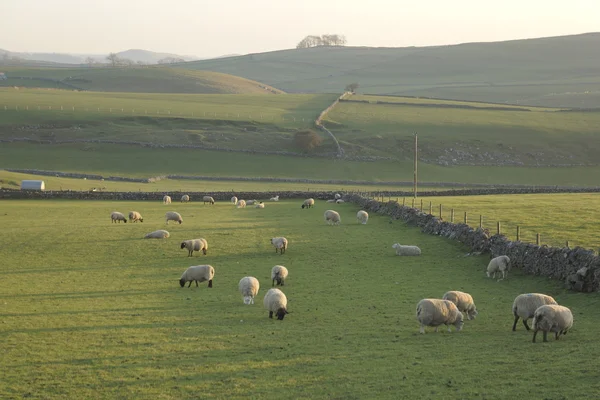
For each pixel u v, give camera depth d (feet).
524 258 134.00
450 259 153.28
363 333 92.27
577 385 65.21
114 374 76.23
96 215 260.42
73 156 528.22
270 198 344.69
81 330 96.84
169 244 182.80
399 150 580.71
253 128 641.40
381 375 72.54
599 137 627.05
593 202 247.29
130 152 547.08
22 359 82.38
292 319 102.89
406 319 100.27
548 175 517.14
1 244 181.57
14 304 114.73
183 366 78.79
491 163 554.46
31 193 329.93
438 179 496.23
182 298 120.26
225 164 522.88
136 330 96.78
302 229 212.64
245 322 101.30
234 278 139.33
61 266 153.58
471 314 99.19
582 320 94.53
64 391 71.00
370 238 190.08
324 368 76.07
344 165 530.27
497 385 67.10
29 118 644.27
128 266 153.79
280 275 130.52
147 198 336.08
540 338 84.84
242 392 69.21
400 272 141.38
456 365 74.64
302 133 571.69
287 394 68.13
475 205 245.45
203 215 262.47
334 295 120.67
